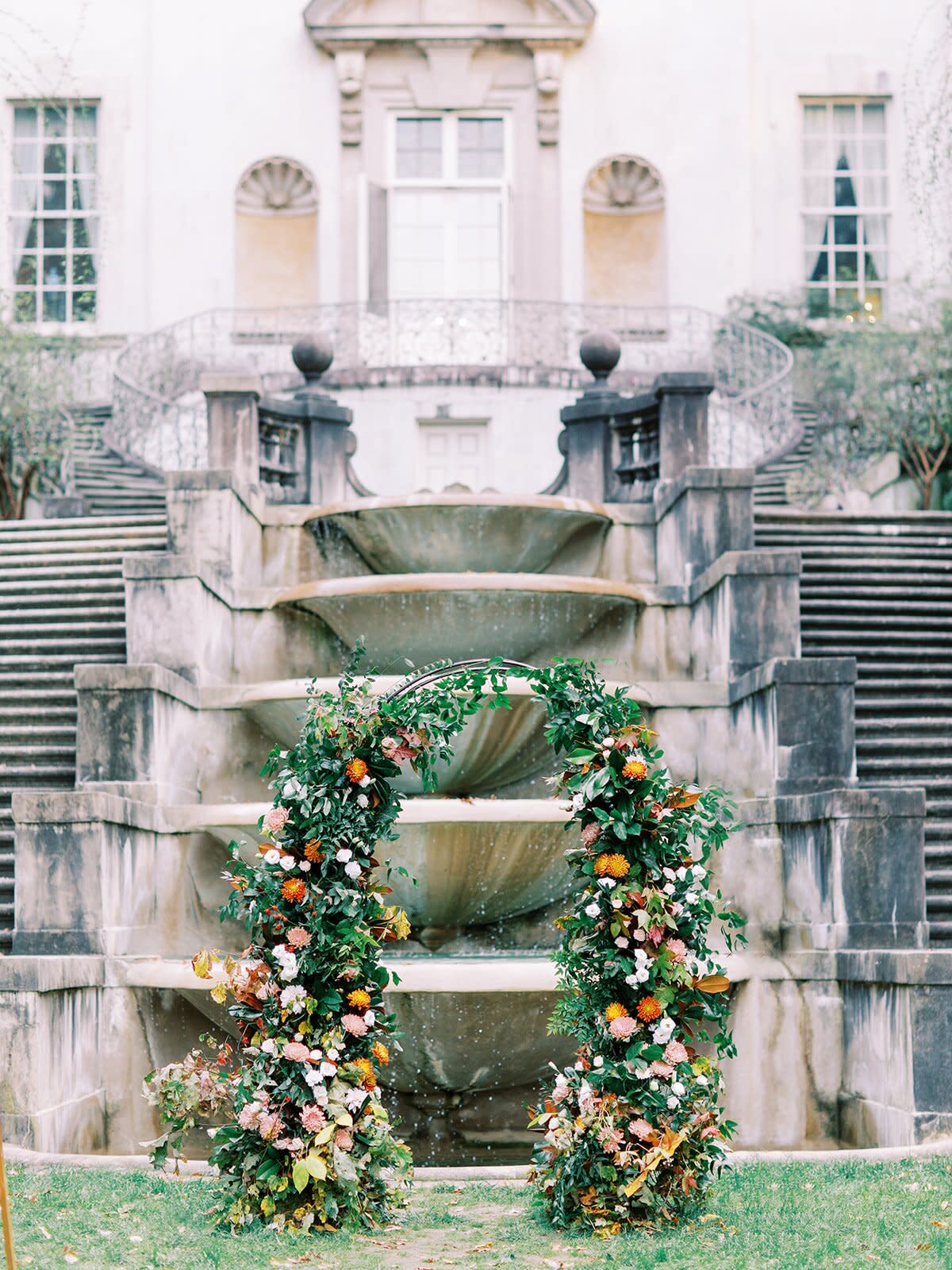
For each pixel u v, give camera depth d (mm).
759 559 10727
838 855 8867
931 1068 7711
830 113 25750
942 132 23938
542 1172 6160
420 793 10703
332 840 6195
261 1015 6141
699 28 25406
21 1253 5359
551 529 12391
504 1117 9148
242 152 25312
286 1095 6039
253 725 10883
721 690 10562
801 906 9258
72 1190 6449
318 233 25188
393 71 25453
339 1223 5930
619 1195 5867
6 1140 7785
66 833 8961
